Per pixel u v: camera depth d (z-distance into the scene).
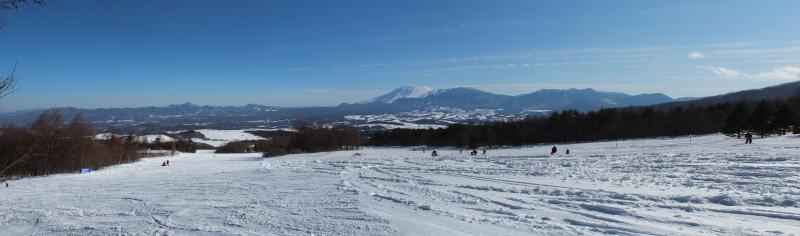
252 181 21.95
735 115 60.97
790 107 59.97
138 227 10.29
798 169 16.06
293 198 14.43
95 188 23.03
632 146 45.69
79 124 55.53
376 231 8.95
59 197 18.70
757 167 17.33
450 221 9.62
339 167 29.59
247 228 9.71
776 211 9.16
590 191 12.95
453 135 94.19
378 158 40.91
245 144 128.25
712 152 27.91
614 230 8.23
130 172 42.75
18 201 17.86
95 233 9.86
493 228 8.82
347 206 12.15
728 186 12.89
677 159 23.77
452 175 20.11
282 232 9.19
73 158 51.25
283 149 92.69
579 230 8.37
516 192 13.62
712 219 8.79
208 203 13.97
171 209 12.87
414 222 9.64
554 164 24.11
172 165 55.72
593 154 33.50
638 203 10.78
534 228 8.66
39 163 42.22
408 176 20.50
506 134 91.50
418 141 111.06
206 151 137.12
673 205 10.30
